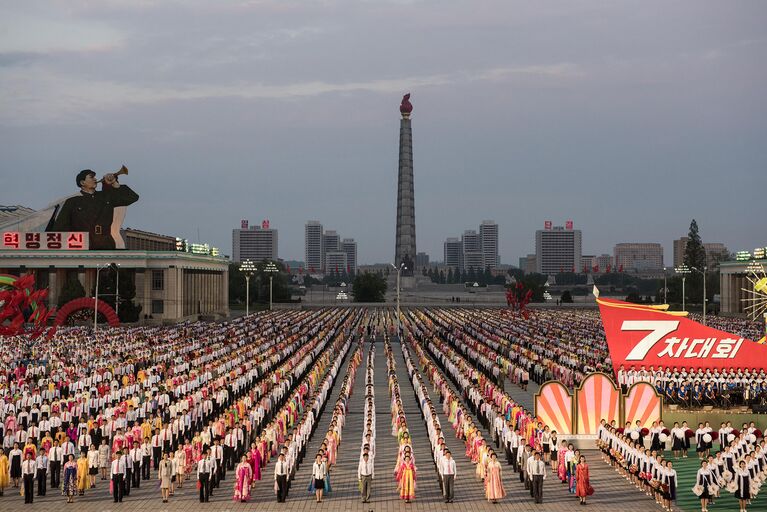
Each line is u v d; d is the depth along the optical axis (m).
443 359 104.06
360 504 46.22
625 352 66.00
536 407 60.34
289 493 48.69
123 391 70.31
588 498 47.44
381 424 71.44
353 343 145.12
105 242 188.25
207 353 101.50
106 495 48.53
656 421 57.91
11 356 96.38
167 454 49.69
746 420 60.84
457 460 57.50
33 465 46.59
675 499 46.53
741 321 172.25
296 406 69.31
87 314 150.25
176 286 187.62
